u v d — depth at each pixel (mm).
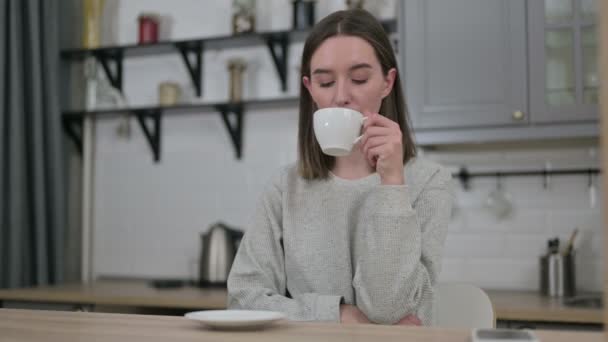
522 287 2773
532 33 2514
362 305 1173
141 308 2660
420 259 1237
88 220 3348
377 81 1280
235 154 3195
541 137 2479
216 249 2871
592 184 2727
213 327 817
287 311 1243
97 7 3346
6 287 2895
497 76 2537
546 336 737
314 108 1386
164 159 3309
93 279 3355
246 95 3191
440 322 1479
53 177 3113
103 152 3402
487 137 2539
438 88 2594
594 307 2197
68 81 3447
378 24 1329
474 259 2834
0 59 2873
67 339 735
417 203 1307
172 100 3184
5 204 2916
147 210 3314
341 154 1162
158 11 3346
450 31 2600
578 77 2455
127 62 3398
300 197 1370
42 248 3012
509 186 2820
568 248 2578
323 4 3057
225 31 3232
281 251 1388
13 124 2914
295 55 3127
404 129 1388
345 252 1318
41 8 3143
